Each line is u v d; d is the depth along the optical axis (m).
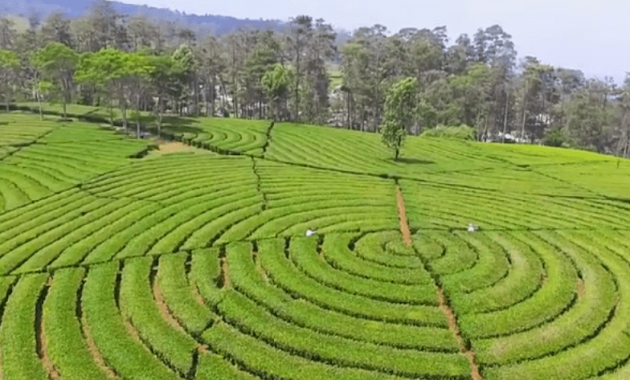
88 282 28.38
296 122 100.25
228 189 46.31
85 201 42.06
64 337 23.47
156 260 31.53
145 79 80.25
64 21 143.25
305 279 29.05
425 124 112.44
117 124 85.31
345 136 80.75
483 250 33.47
